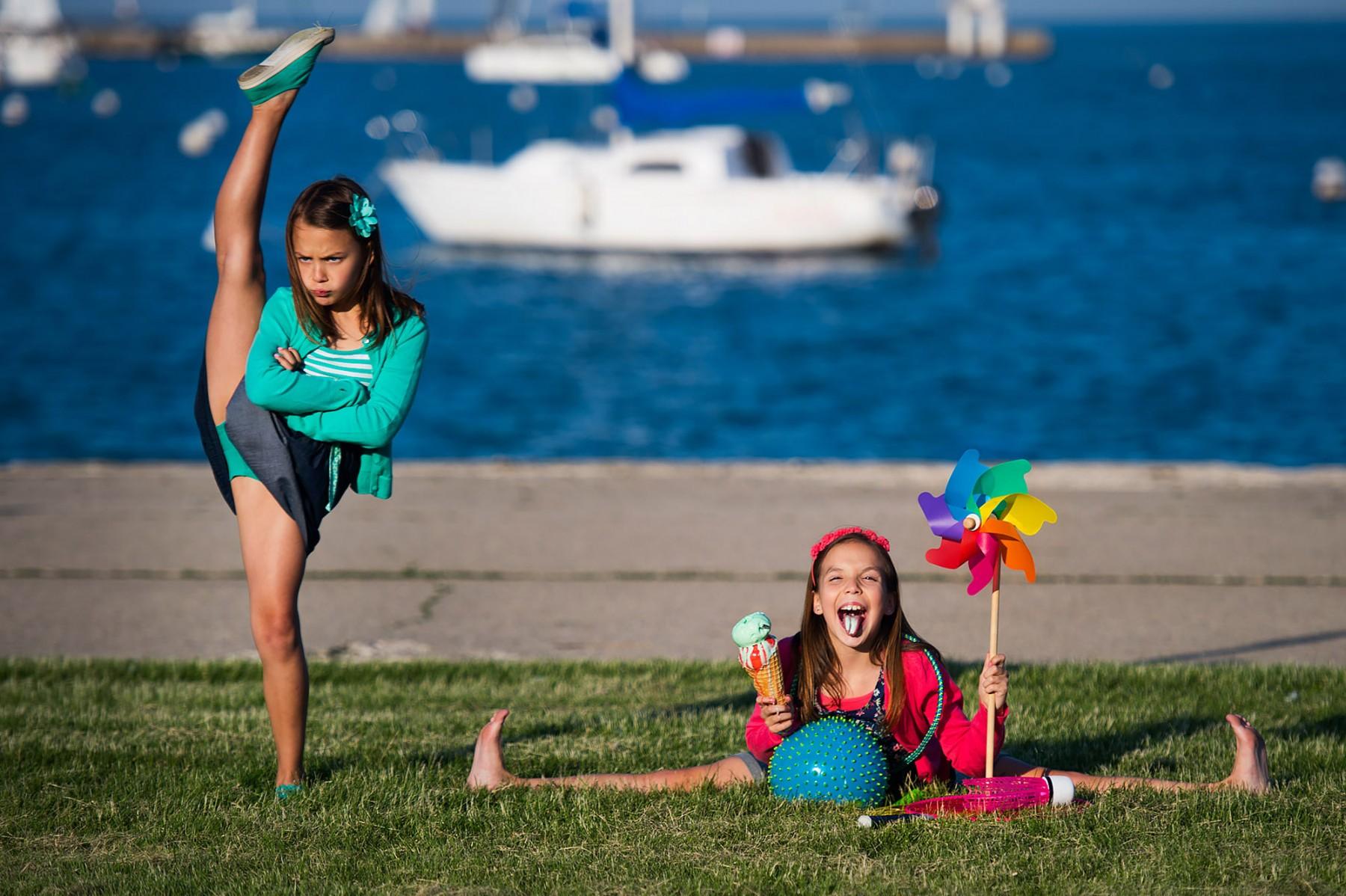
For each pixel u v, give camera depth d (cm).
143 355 6041
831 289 7644
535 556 2425
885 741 1164
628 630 2014
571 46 8425
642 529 2612
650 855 1033
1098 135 18138
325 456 1138
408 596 2194
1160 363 5894
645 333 6625
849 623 1129
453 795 1178
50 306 7025
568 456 4669
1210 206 11138
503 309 7075
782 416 5216
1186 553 2419
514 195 8056
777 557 2405
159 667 1784
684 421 5144
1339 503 2795
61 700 1625
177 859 1052
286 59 1130
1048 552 2436
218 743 1392
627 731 1459
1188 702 1582
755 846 1047
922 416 5188
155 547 2488
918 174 9131
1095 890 963
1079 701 1594
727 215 7944
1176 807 1112
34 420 5000
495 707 1603
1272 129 18875
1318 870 995
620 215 7994
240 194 1159
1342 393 5325
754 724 1215
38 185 12112
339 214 1095
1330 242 9206
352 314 1135
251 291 1166
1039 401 5353
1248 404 5209
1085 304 7200
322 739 1422
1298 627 2008
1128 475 3061
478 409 5291
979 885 972
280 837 1087
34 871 1026
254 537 1141
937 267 8300
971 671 1741
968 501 1122
